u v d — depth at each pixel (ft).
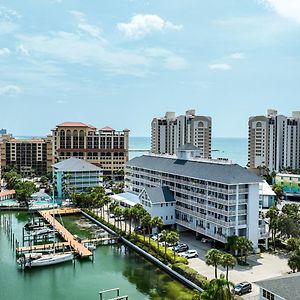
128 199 513.04
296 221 386.93
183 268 306.55
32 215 562.25
